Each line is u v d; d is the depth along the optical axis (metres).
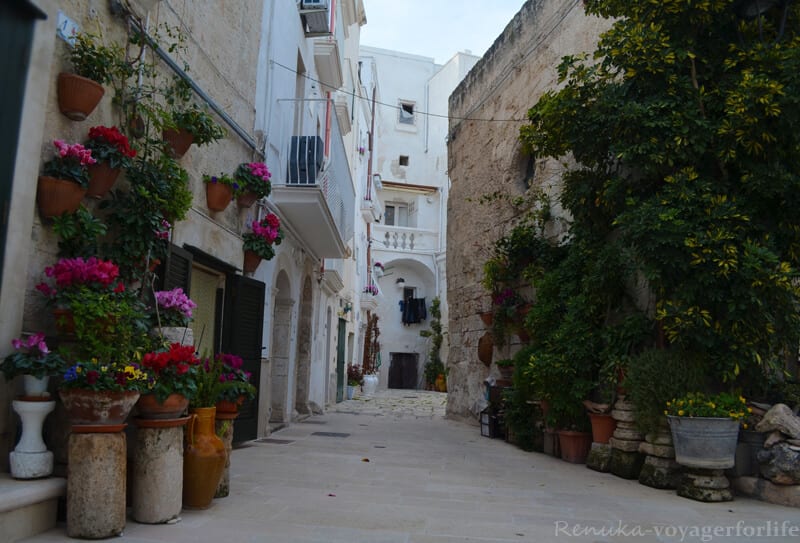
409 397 24.78
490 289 11.90
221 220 7.50
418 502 5.30
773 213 6.56
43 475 3.72
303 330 13.48
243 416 8.54
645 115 6.61
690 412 5.88
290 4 10.51
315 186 9.37
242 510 4.64
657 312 6.50
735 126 6.22
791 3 6.71
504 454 9.03
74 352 3.89
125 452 3.82
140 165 5.09
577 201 8.52
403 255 31.28
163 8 5.85
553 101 7.77
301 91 12.08
